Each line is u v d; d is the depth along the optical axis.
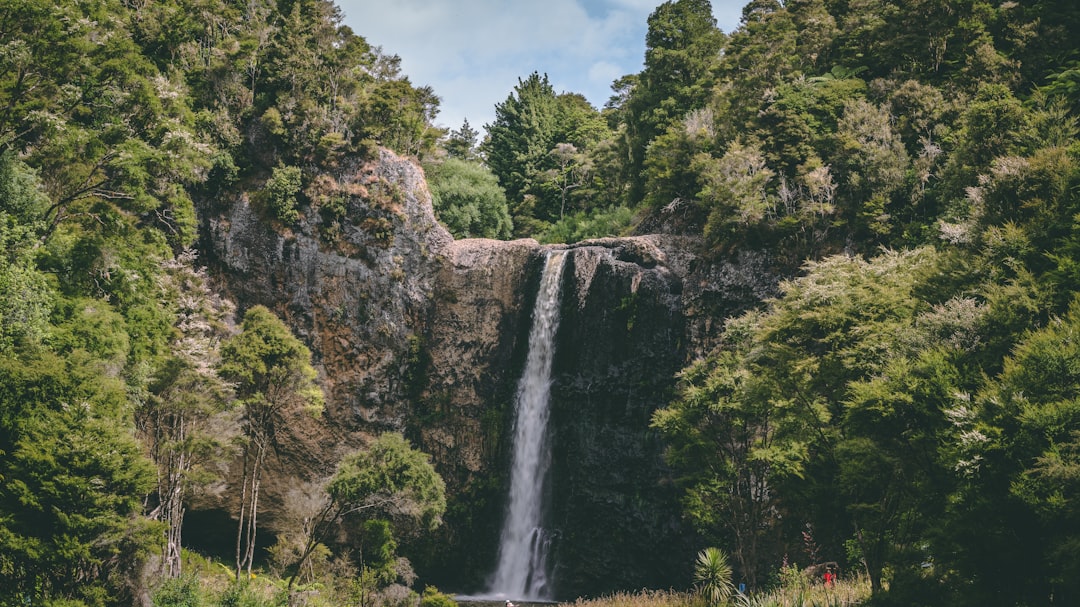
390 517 47.53
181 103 39.91
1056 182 23.61
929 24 55.69
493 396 57.31
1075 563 14.17
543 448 54.75
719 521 35.44
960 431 17.05
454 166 81.94
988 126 38.66
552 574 51.75
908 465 20.59
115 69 35.25
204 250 55.06
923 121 49.72
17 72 32.72
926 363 19.45
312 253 56.16
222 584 36.00
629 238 55.09
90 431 24.44
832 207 46.62
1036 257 22.17
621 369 52.72
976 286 22.64
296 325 55.22
